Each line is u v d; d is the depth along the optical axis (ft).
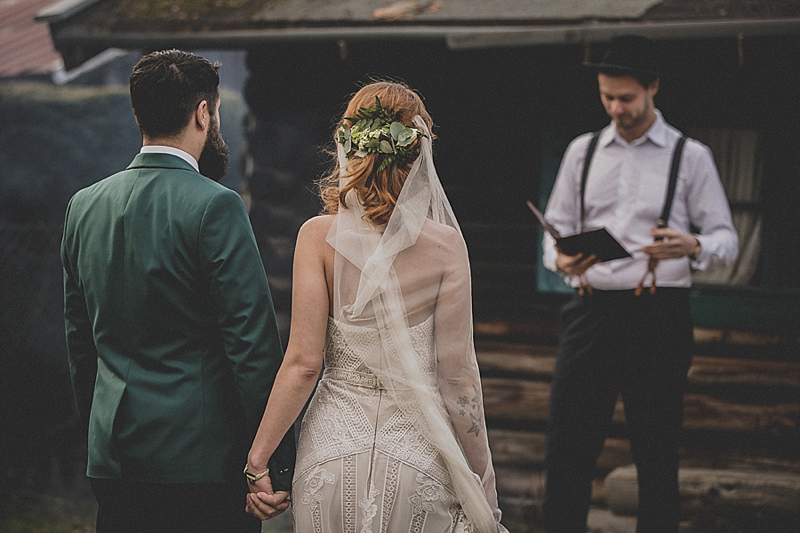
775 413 20.27
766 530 18.99
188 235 10.10
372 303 9.91
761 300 20.53
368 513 9.74
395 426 9.90
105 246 10.33
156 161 10.46
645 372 16.06
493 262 21.84
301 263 10.19
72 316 10.91
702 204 16.28
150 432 10.17
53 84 37.37
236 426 10.42
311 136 23.13
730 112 20.59
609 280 16.08
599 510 20.42
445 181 22.06
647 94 16.21
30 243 31.58
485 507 10.02
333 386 10.11
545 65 21.44
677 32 18.17
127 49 21.80
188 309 10.21
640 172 16.42
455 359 10.08
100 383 10.44
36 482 25.04
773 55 20.25
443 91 22.06
